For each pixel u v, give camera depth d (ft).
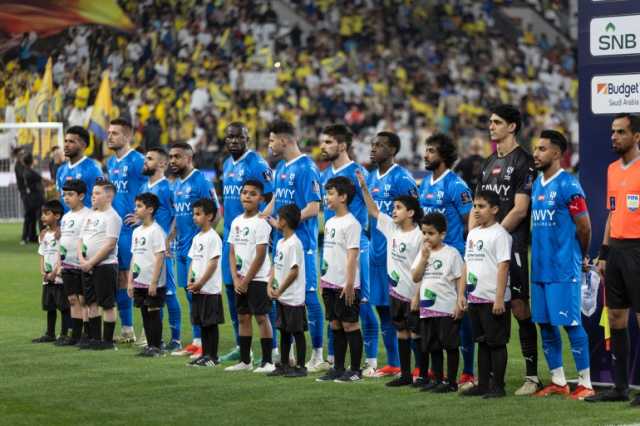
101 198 52.95
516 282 41.09
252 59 162.71
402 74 169.78
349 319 44.06
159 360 49.67
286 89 159.33
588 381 40.52
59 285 54.75
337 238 44.27
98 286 52.85
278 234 50.80
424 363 42.60
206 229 48.24
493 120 42.24
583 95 43.34
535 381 41.34
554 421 35.65
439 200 44.47
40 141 132.46
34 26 165.07
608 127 42.83
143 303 51.52
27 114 136.05
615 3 42.50
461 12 183.32
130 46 169.37
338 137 48.06
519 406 38.37
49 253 55.06
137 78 165.99
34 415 37.27
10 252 103.65
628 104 42.37
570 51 183.01
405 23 179.63
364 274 47.34
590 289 43.01
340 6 179.83
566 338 55.42
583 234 40.40
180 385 42.96
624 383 39.47
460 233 44.52
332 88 160.86
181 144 53.21
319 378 44.32
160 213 55.21
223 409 38.14
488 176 42.55
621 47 42.45
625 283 38.99
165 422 36.06
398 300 43.09
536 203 40.98
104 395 40.83
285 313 44.86
